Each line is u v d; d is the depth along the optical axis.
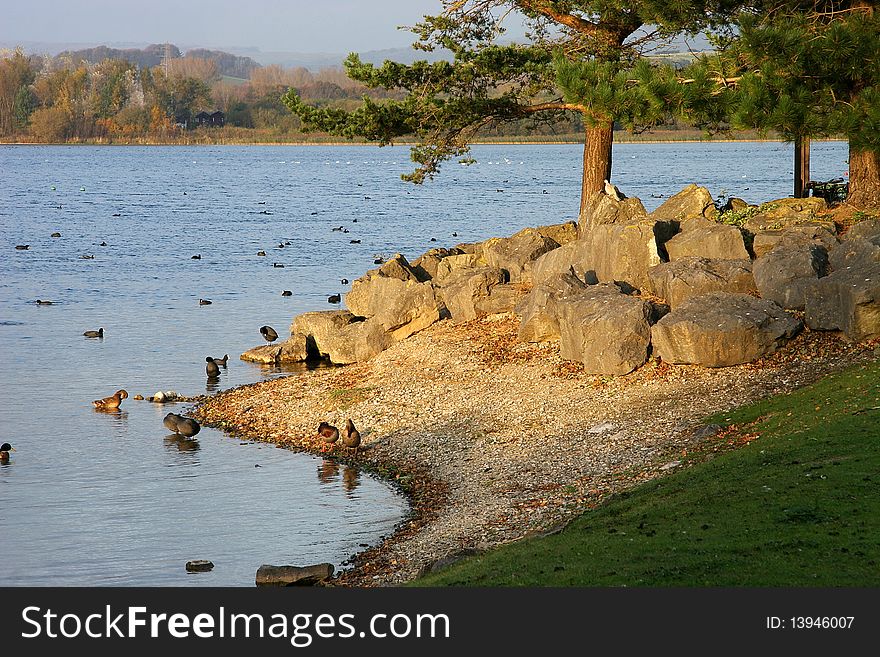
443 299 37.41
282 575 18.45
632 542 16.16
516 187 157.38
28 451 27.92
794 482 17.33
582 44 39.81
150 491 24.42
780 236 31.72
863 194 34.94
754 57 29.78
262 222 103.88
